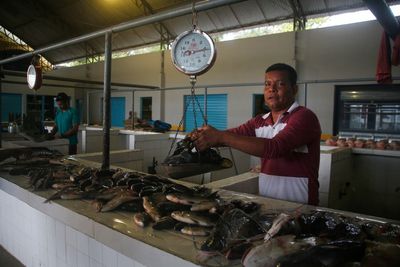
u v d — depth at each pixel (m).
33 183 1.90
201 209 1.22
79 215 1.41
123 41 11.66
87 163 2.61
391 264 0.80
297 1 7.12
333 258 0.83
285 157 1.53
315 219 1.12
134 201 1.44
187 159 1.33
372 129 6.11
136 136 4.80
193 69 1.53
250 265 0.88
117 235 1.21
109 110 2.15
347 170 3.97
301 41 7.20
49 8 10.83
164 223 1.21
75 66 13.95
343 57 6.59
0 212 2.92
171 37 10.23
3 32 13.41
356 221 1.20
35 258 2.44
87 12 10.35
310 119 1.37
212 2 1.37
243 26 8.59
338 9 6.83
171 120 10.36
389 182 3.98
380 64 2.75
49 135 3.66
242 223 1.10
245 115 8.44
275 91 1.50
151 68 10.85
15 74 4.08
